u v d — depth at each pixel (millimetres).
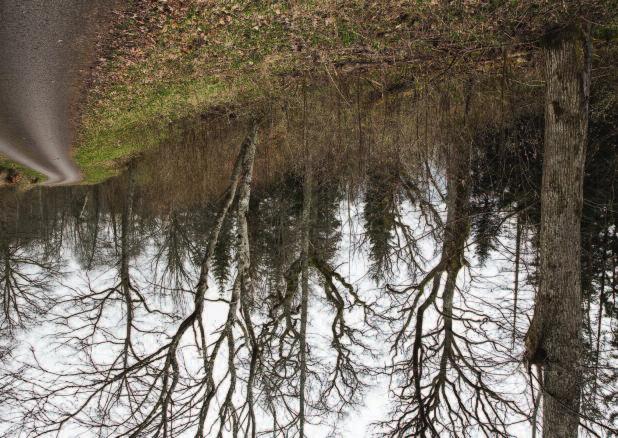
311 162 13445
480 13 7723
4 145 12383
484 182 12195
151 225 22469
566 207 6777
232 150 13672
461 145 11250
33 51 7719
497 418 9656
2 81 8188
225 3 7734
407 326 12672
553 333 6883
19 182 17312
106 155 14938
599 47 8094
